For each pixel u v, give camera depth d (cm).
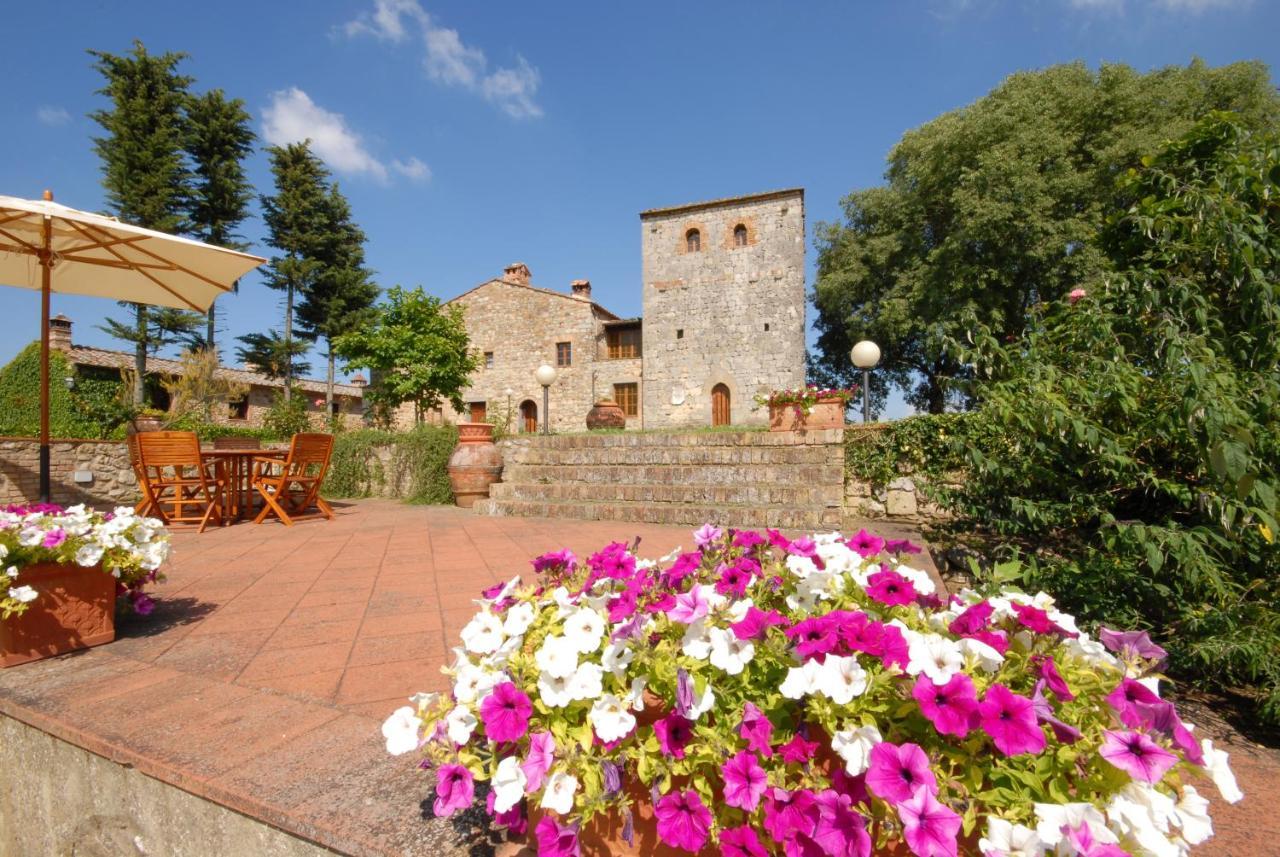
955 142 1474
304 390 2531
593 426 1159
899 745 92
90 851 158
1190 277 241
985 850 76
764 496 553
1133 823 77
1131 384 209
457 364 1978
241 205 1991
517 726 100
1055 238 1313
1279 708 162
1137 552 196
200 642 234
